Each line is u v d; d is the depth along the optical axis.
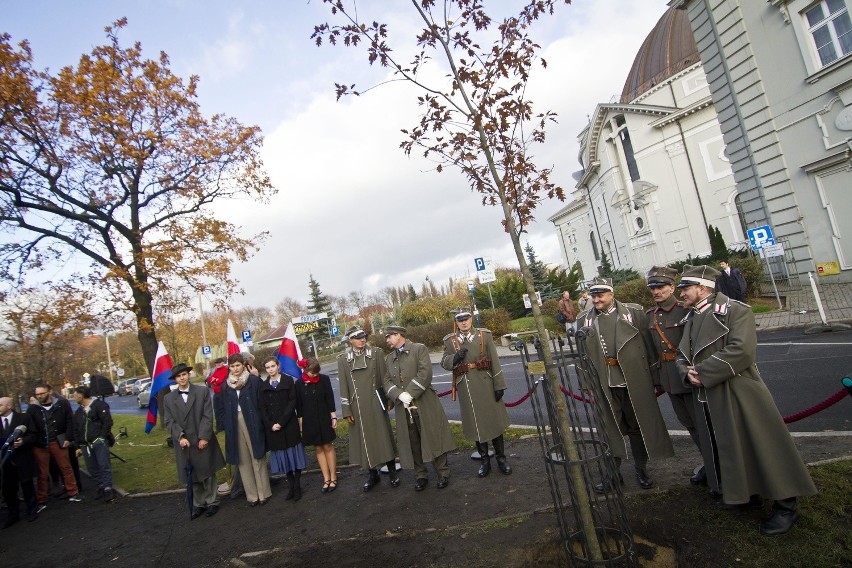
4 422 7.95
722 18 16.64
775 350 9.93
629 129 32.50
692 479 4.57
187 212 14.42
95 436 8.08
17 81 10.87
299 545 4.91
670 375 4.49
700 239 29.75
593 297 4.79
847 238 14.34
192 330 41.53
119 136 12.22
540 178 3.93
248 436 6.61
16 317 12.91
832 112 14.10
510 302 29.34
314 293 63.31
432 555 4.12
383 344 29.19
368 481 6.40
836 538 3.26
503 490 5.31
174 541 5.72
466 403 5.89
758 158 16.28
